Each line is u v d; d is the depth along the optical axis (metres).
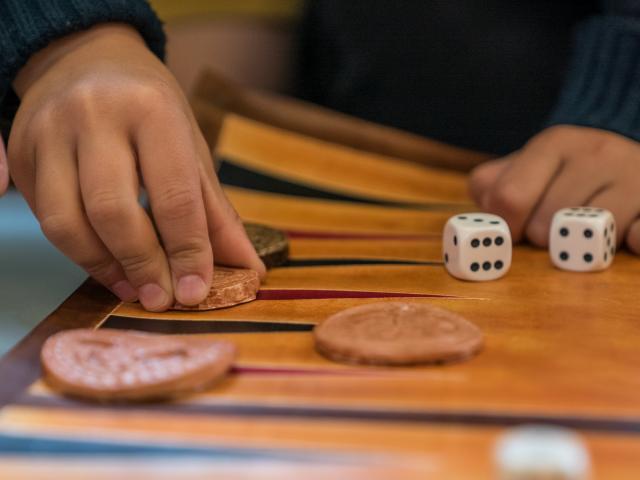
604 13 1.38
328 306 0.86
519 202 1.07
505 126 1.79
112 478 0.52
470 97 1.80
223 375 0.66
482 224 0.95
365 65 1.86
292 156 1.45
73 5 0.97
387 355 0.69
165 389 0.62
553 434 0.47
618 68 1.23
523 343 0.74
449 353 0.69
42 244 1.31
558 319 0.81
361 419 0.59
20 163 0.88
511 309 0.84
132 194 0.80
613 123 1.14
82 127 0.82
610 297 0.88
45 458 0.55
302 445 0.56
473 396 0.63
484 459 0.53
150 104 0.82
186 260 0.83
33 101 0.89
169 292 0.84
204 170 0.87
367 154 1.50
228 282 0.87
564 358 0.70
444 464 0.53
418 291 0.91
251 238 1.05
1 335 0.90
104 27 1.00
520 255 1.07
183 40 2.03
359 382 0.66
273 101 1.60
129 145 0.82
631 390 0.64
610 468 0.52
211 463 0.53
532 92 1.76
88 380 0.63
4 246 1.30
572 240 0.98
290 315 0.83
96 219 0.80
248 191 1.33
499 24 1.79
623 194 1.06
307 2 1.96
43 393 0.65
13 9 0.97
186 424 0.59
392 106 1.86
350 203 1.31
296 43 2.08
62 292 1.06
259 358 0.71
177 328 0.80
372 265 1.02
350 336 0.72
